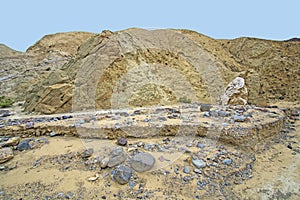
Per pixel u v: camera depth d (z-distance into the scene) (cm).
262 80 1777
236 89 969
